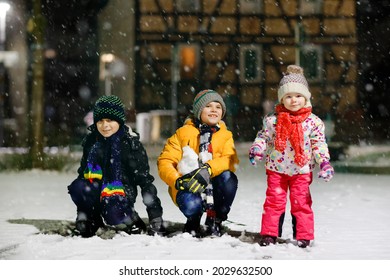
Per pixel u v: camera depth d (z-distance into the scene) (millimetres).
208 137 10109
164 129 64625
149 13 66562
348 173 26766
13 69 64688
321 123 9500
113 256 8867
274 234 9500
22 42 64938
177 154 10227
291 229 11047
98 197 10250
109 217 10070
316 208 14414
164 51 66500
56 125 68188
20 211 14062
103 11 68125
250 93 67688
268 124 9594
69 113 69000
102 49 67875
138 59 66125
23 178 23688
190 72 67062
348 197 16875
